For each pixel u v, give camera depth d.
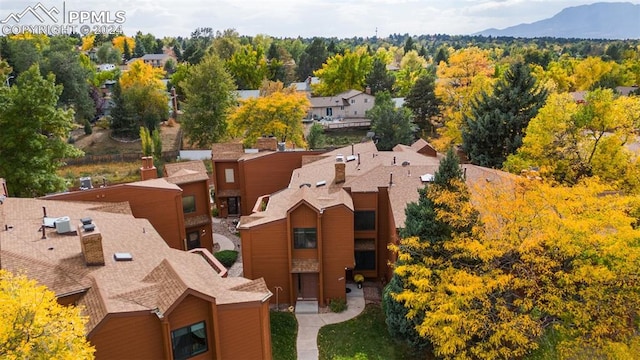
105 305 18.16
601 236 19.55
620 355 18.77
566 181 33.91
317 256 30.55
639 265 19.06
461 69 56.50
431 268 23.19
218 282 22.03
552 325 22.22
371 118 74.38
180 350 19.53
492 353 20.17
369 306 30.67
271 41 175.88
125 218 28.30
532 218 21.05
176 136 80.69
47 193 43.16
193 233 38.41
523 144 39.66
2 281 14.77
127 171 64.06
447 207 23.44
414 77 113.69
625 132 33.22
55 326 14.41
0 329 13.29
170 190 33.84
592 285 19.75
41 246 22.23
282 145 47.12
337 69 107.62
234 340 20.58
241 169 45.38
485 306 20.55
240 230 29.94
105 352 17.98
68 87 80.00
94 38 160.12
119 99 78.56
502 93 46.44
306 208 29.47
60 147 43.12
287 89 79.94
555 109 34.91
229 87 71.81
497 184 24.59
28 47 81.88
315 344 26.83
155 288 19.66
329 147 67.81
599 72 89.12
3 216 25.36
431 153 46.38
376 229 32.97
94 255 20.98
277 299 31.12
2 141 40.28
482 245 20.73
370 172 34.22
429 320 20.48
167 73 140.38
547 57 118.69
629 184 32.06
